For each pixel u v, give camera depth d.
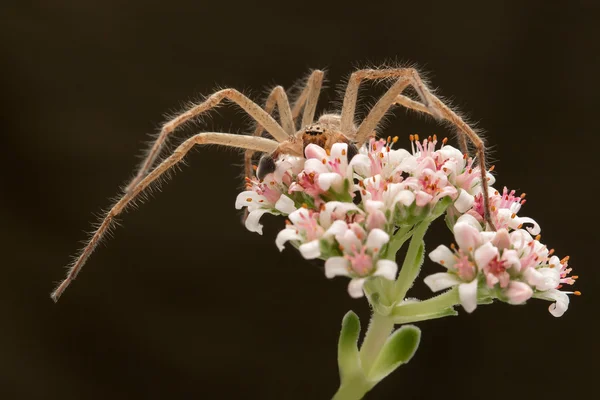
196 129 0.43
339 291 0.41
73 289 0.40
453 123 0.23
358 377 0.22
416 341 0.22
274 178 0.23
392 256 0.22
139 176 0.23
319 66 0.44
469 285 0.21
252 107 0.25
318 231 0.21
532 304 0.40
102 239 0.24
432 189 0.22
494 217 0.22
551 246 0.41
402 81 0.24
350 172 0.22
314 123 0.25
